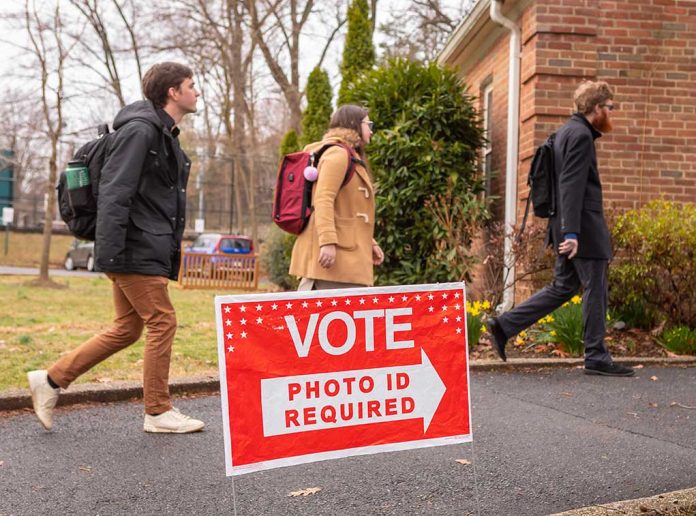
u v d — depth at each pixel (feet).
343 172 14.33
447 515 9.99
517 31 31.01
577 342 21.88
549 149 19.70
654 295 24.16
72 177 13.32
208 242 79.56
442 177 30.60
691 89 29.01
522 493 10.82
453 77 32.55
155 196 13.55
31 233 118.32
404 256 31.04
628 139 28.89
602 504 10.12
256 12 96.94
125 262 13.28
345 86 51.85
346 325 8.89
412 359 9.16
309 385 8.67
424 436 9.14
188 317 33.71
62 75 54.08
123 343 14.06
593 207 19.15
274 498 10.66
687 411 15.72
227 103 105.81
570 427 14.49
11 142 68.85
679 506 9.75
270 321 8.56
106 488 10.98
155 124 13.34
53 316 32.48
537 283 27.20
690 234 22.90
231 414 8.30
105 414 15.38
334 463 12.34
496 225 30.42
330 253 14.06
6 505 10.24
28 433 13.82
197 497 10.66
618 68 28.84
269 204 127.85
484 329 23.82
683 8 28.89
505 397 17.10
